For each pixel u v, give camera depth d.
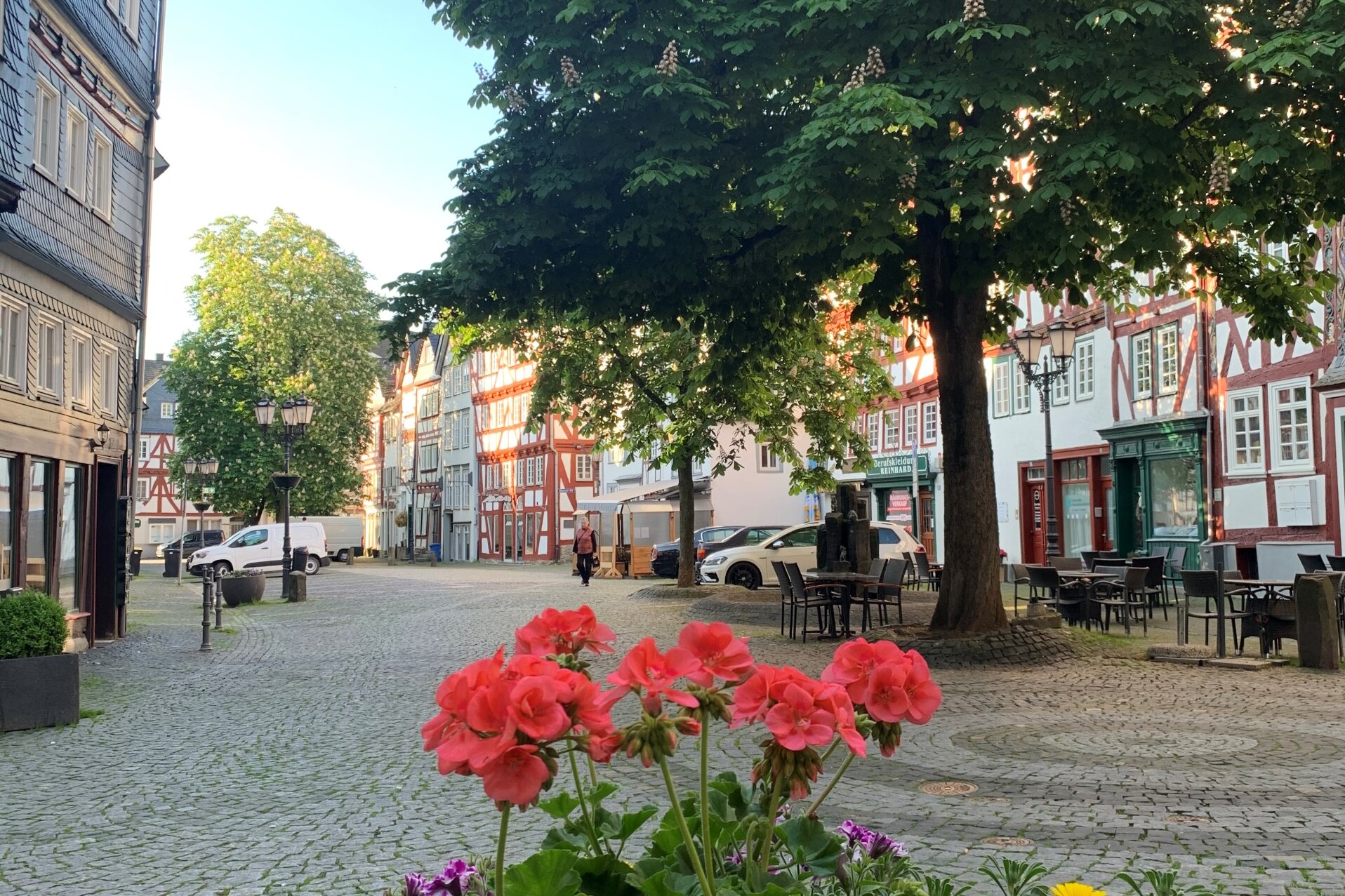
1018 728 9.58
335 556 62.59
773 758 2.47
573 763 2.78
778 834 2.79
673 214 13.12
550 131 13.70
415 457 91.12
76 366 17.48
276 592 33.38
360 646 17.58
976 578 14.29
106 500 18.95
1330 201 12.79
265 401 30.72
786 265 14.13
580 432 27.34
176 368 50.66
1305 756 8.30
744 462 48.69
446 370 84.75
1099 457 29.78
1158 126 11.95
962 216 13.21
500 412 74.81
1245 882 5.32
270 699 12.11
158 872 5.82
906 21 12.20
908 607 21.69
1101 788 7.38
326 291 51.59
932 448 37.31
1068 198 11.23
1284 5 11.84
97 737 10.00
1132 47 11.58
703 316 15.97
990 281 13.59
